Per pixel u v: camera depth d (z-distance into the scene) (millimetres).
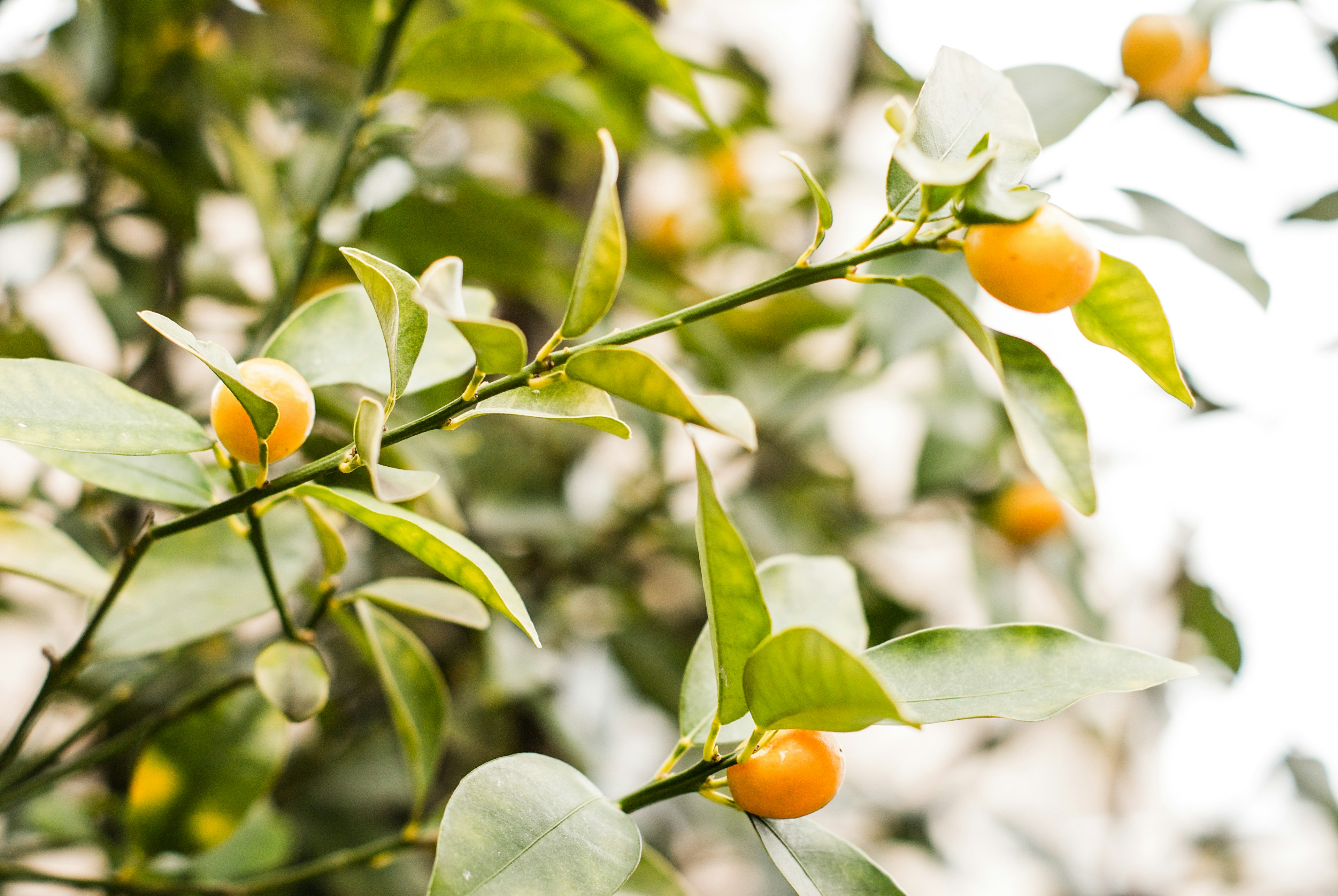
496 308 1350
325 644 1254
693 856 1438
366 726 1240
